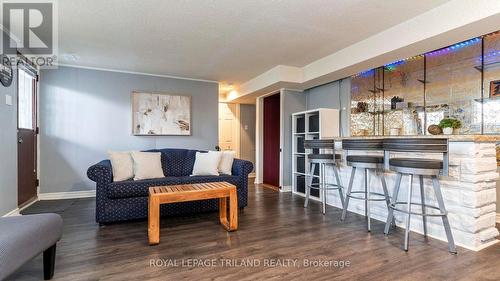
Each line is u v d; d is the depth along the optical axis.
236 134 7.07
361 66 3.58
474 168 2.29
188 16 2.69
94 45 3.46
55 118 4.21
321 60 4.09
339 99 4.54
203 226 2.93
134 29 2.99
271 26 2.93
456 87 3.37
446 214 2.26
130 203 3.03
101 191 2.92
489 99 3.07
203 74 4.94
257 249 2.30
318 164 4.11
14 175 3.11
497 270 1.92
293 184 4.92
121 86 4.64
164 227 2.90
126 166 3.44
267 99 6.05
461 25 2.35
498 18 2.20
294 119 4.97
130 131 4.69
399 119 3.99
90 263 2.02
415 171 2.26
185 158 4.09
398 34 2.90
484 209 2.36
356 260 2.09
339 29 3.02
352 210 3.52
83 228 2.83
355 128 4.38
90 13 2.62
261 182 6.10
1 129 2.79
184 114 5.09
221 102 6.87
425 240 2.49
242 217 3.29
